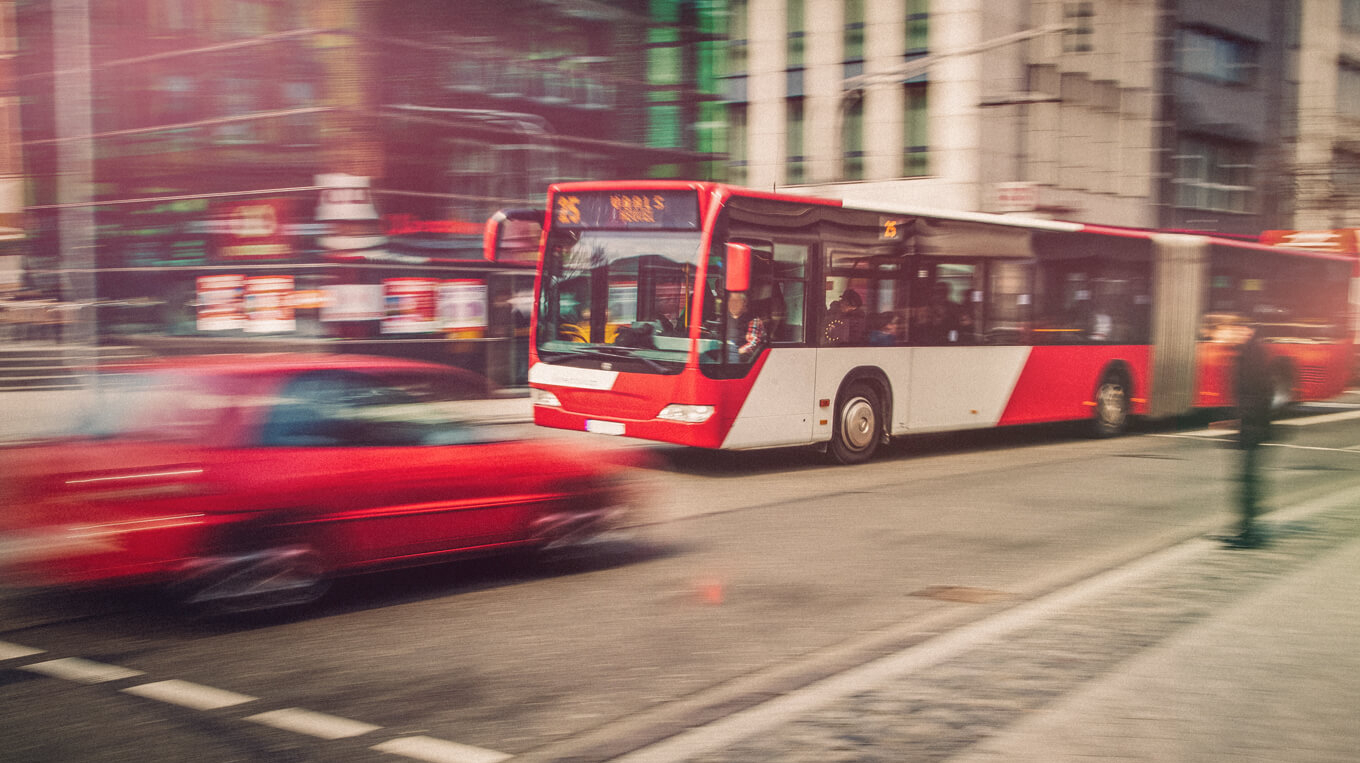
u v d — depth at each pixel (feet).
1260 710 15.72
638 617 21.35
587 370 41.11
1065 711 15.64
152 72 71.10
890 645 19.49
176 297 70.59
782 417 41.16
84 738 14.78
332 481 20.98
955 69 100.12
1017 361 51.01
